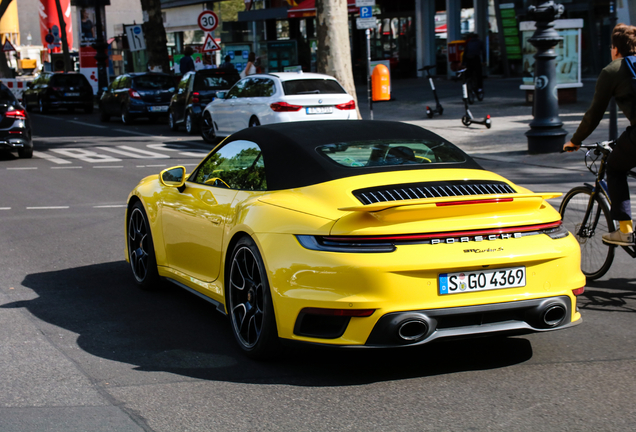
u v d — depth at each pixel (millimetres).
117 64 51250
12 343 4934
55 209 10258
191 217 5348
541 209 4328
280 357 4504
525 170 12570
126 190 11820
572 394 3928
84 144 19344
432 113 20375
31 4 87000
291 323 4086
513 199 4074
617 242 5566
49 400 3955
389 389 4043
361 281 3844
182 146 18328
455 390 4012
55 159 16219
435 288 3906
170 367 4445
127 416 3736
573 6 27875
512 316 4109
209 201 5148
